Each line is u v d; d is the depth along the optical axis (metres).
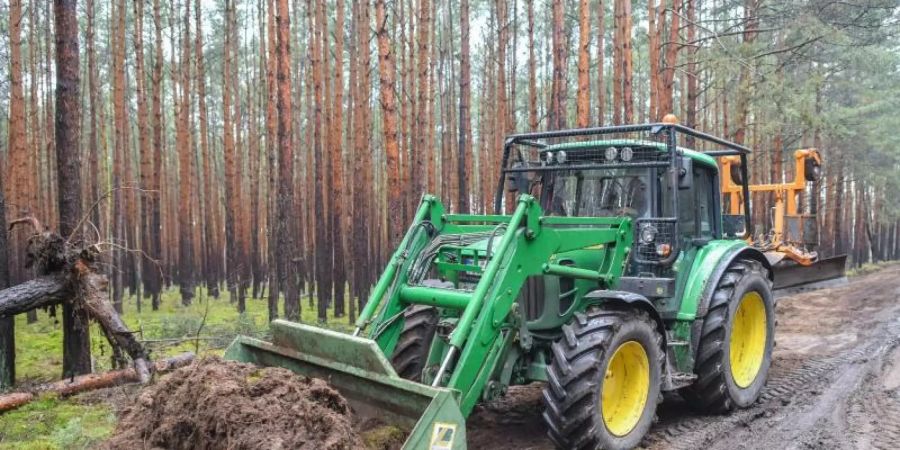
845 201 36.34
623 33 14.22
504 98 20.50
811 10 14.53
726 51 14.77
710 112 30.45
